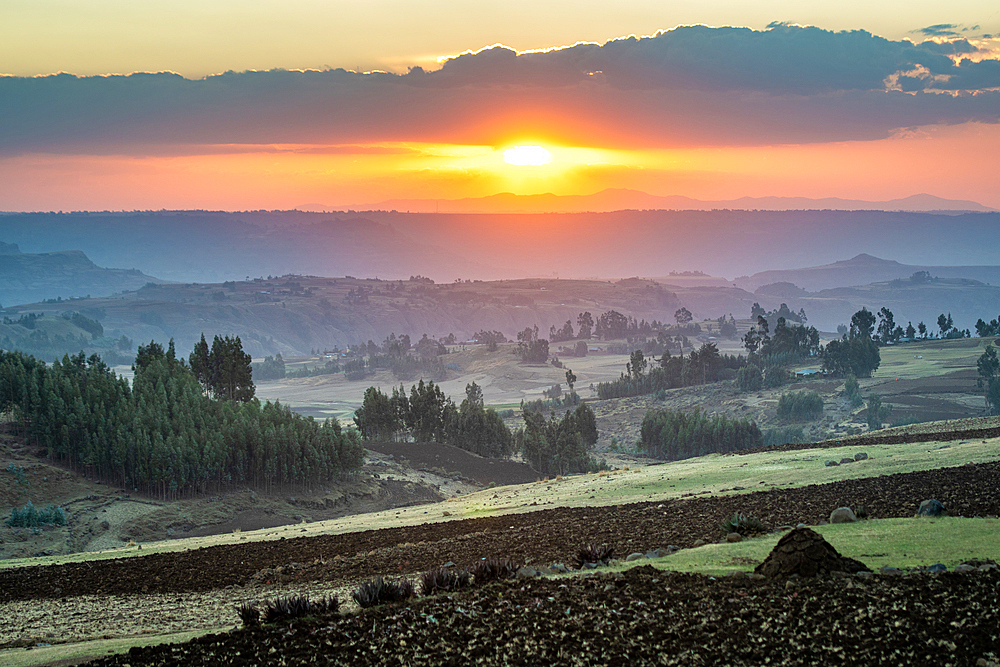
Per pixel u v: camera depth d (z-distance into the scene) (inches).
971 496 1665.8
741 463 3390.7
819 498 1941.4
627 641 887.1
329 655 930.7
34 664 1037.8
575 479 4077.3
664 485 3011.8
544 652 879.1
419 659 891.4
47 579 2103.8
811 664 784.3
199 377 6865.2
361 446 5836.6
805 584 1022.4
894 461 2605.8
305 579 1779.0
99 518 4421.8
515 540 1950.1
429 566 1740.9
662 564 1274.6
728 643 850.8
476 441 7180.1
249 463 5403.5
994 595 912.3
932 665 754.2
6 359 5634.8
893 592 952.9
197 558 2294.5
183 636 1176.8
